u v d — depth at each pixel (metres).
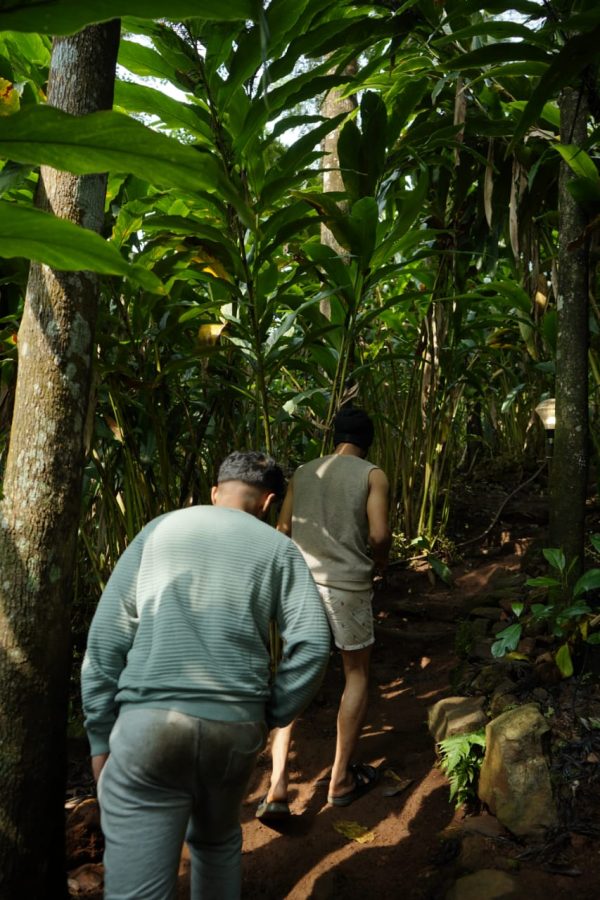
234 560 1.47
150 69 2.35
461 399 4.87
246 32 2.20
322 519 2.30
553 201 3.28
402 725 2.57
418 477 3.99
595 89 2.28
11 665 1.51
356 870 1.91
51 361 1.53
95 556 3.10
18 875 1.52
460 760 2.10
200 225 2.40
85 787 2.23
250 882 1.91
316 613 1.50
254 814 2.20
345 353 2.90
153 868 1.31
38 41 2.53
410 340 4.43
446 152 3.40
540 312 3.29
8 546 1.52
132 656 1.42
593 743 2.03
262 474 1.70
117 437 2.62
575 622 2.23
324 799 2.24
